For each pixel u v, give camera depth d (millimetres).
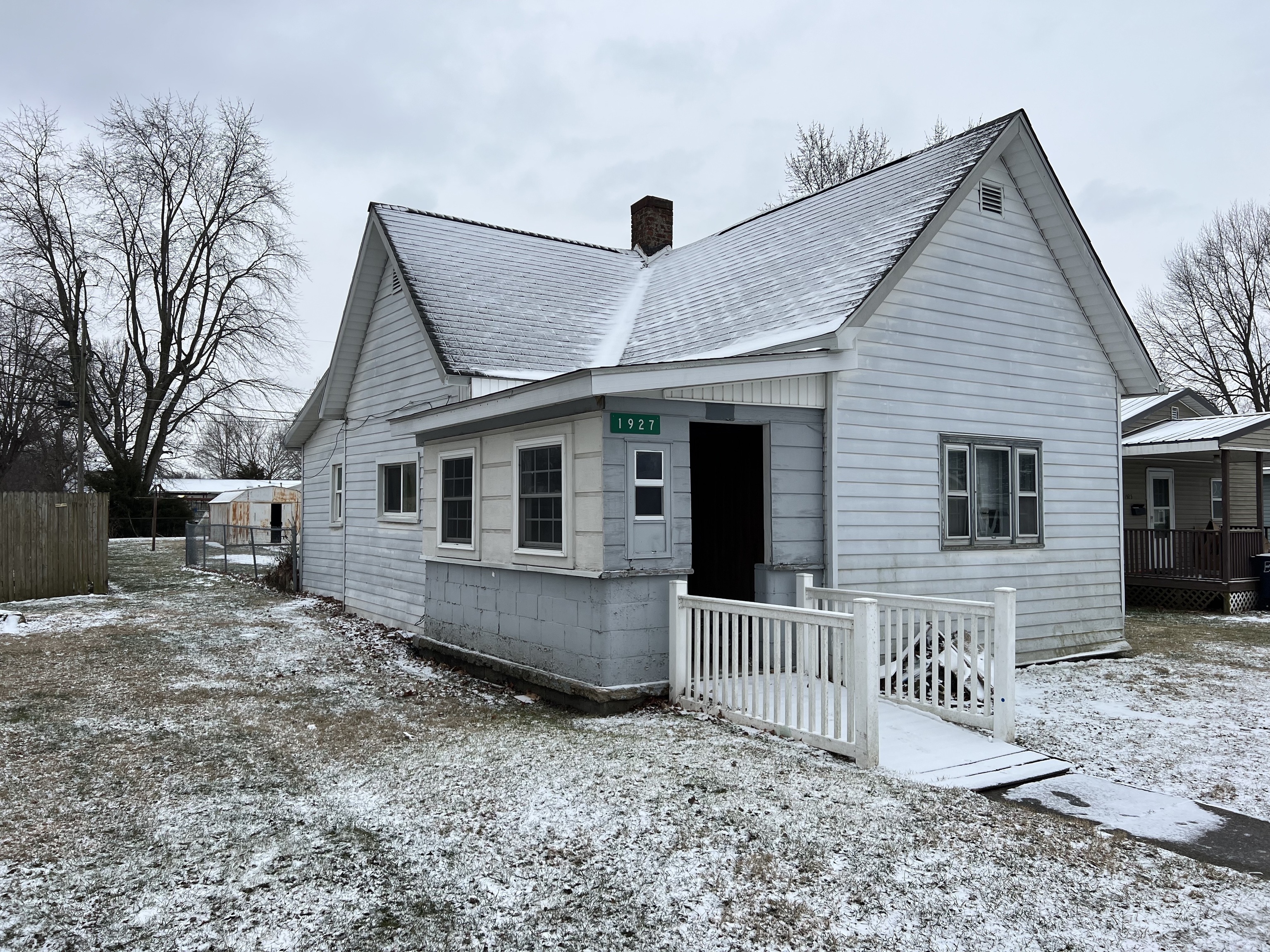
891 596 8164
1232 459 20859
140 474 39031
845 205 12680
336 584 16625
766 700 6938
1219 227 41031
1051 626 11523
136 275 37688
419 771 5930
